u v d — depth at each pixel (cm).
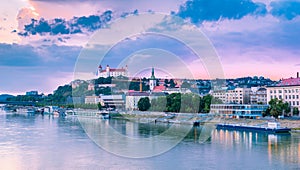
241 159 11638
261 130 19050
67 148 13462
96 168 10450
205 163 11062
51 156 12075
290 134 18112
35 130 19862
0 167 10706
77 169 10375
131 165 10688
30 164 11038
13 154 12475
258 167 10688
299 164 11031
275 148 13625
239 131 19650
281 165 10925
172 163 10950
